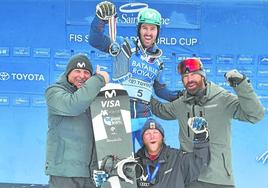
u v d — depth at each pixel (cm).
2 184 684
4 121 686
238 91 446
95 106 468
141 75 520
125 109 477
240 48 668
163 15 664
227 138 474
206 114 474
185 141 488
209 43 668
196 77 471
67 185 446
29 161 688
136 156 472
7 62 678
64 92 443
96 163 464
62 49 674
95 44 505
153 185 455
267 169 675
